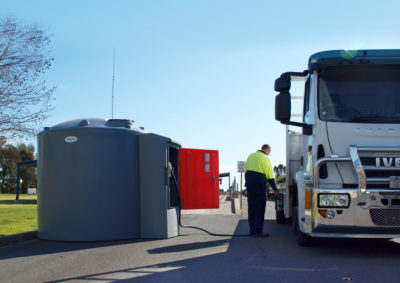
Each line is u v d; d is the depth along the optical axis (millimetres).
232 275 5398
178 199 9469
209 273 5535
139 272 5688
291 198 9125
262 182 8898
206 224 11805
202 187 10164
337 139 6371
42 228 8820
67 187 8539
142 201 8930
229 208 20359
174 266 6020
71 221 8484
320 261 6199
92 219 8469
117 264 6250
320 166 6328
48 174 8703
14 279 5488
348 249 7254
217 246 7719
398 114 6410
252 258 6496
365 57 6578
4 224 11438
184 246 7777
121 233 8641
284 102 6828
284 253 6891
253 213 8922
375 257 6488
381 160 6137
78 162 8539
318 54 6699
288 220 11922
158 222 8805
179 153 9984
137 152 9008
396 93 6520
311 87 6957
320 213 6133
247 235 9078
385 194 6012
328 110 6547
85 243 8312
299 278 5191
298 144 9383
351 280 5047
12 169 72250
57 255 7086
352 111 6477
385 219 6008
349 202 6047
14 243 8391
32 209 19078
